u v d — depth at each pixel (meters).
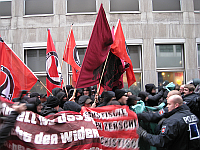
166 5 10.86
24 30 10.60
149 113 3.78
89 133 3.18
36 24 10.61
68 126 3.10
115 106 3.68
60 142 3.00
